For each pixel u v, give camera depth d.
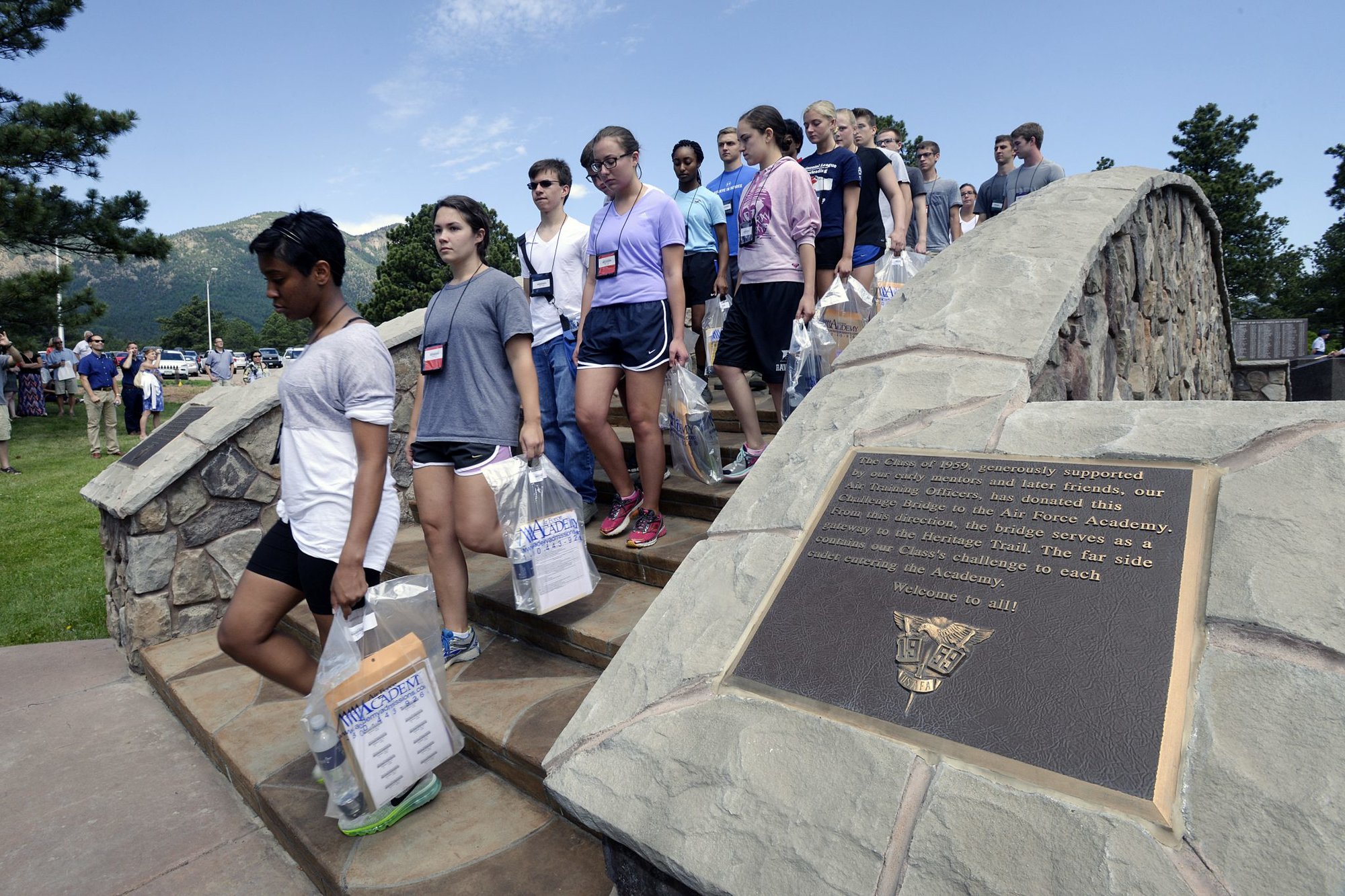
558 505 3.02
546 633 3.22
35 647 4.75
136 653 4.32
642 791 1.63
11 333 16.03
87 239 15.85
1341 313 39.28
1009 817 1.30
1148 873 1.16
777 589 1.97
